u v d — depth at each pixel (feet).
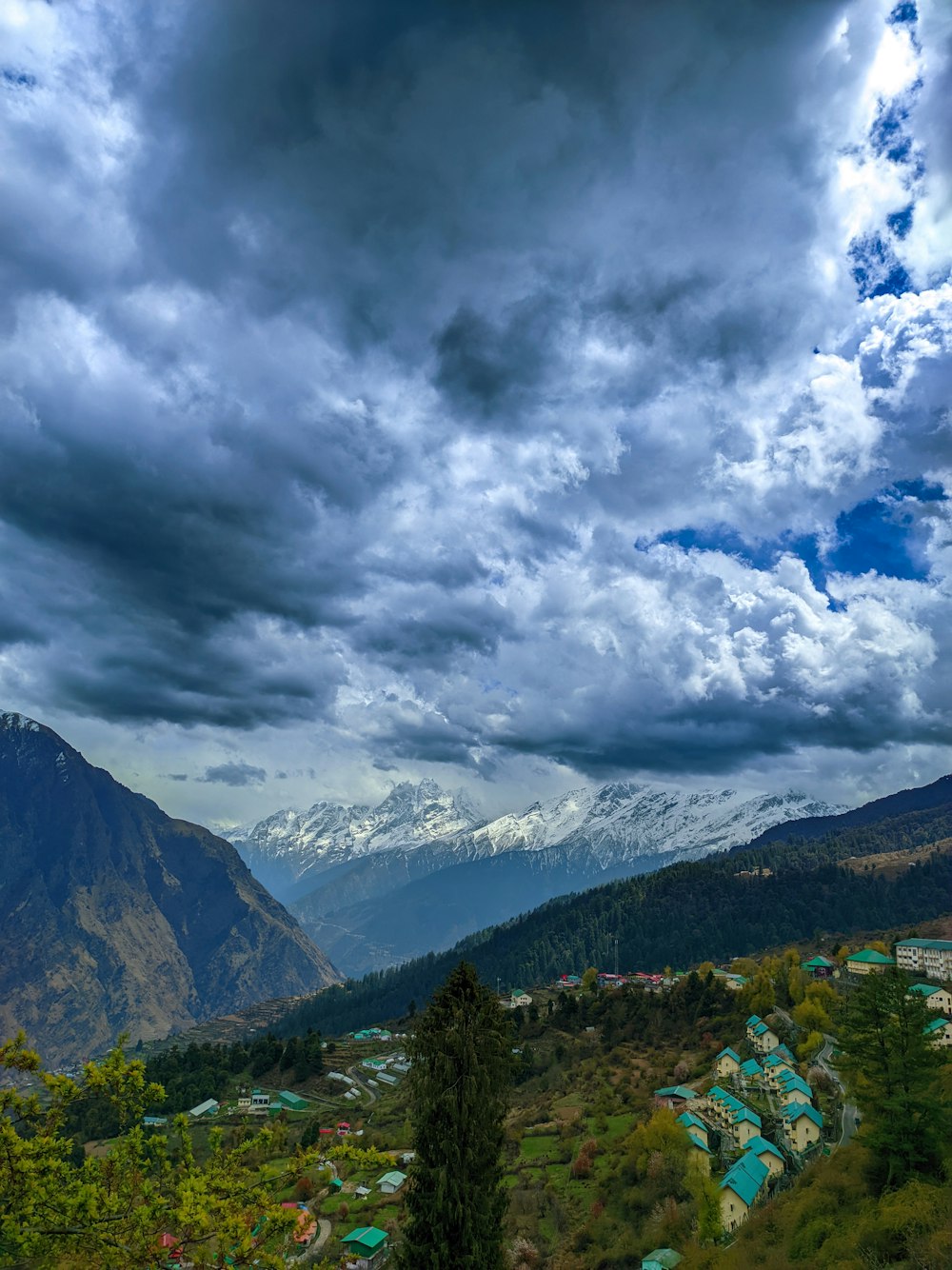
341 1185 296.51
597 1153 288.10
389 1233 246.27
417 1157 112.47
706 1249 184.03
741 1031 417.08
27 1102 62.64
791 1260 146.30
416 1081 114.42
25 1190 56.95
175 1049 606.14
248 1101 481.87
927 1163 155.22
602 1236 226.38
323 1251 233.14
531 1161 295.69
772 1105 306.14
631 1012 494.59
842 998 437.58
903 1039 170.09
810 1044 355.97
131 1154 64.64
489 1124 111.75
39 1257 58.49
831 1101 297.33
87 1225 57.67
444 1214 105.91
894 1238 130.21
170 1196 63.10
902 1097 158.71
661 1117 264.72
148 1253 58.23
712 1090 313.32
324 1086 525.34
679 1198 232.53
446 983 118.62
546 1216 250.78
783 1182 226.99
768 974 469.57
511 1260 221.66
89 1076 65.62
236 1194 64.59
